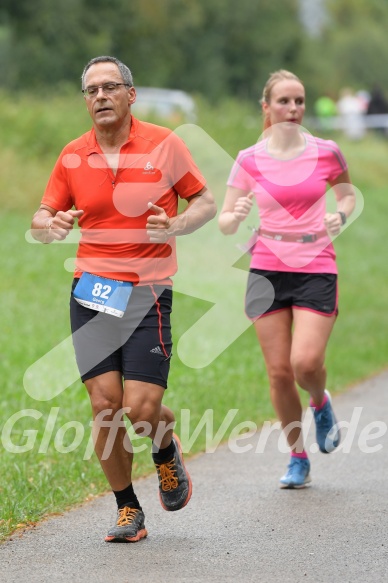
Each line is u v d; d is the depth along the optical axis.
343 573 11.47
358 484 15.59
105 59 12.45
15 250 36.97
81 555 12.19
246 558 12.05
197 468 16.88
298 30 127.50
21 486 14.91
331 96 85.94
